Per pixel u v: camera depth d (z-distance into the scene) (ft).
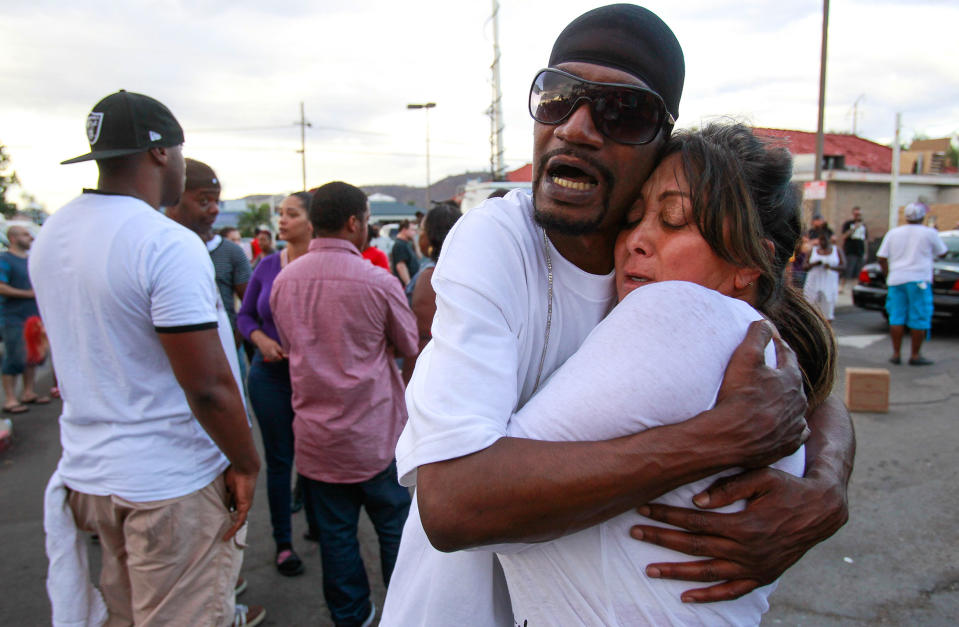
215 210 10.19
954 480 12.78
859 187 65.05
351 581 7.98
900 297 22.82
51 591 5.96
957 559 9.91
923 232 22.16
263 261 10.23
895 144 60.54
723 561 2.93
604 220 3.45
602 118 3.30
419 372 3.25
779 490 2.97
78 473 5.68
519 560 3.21
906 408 17.66
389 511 8.25
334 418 7.68
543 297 3.53
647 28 3.46
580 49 3.42
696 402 2.82
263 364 9.93
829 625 8.46
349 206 7.94
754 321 3.13
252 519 11.98
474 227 3.45
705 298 3.01
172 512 5.70
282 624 8.72
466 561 3.66
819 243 31.30
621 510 2.76
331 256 7.87
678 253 3.29
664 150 3.51
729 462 2.75
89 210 5.51
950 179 69.15
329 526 7.96
